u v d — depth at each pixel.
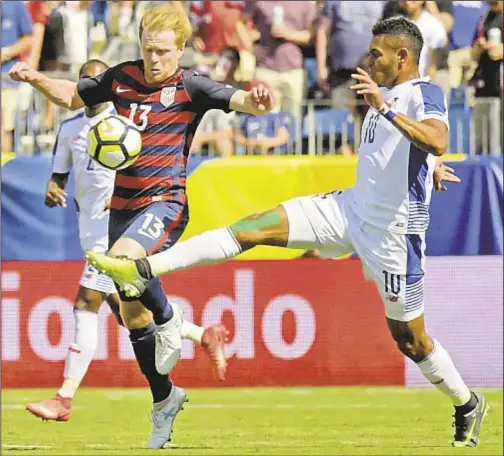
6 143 38.53
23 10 39.59
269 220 22.09
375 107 20.31
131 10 40.38
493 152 39.19
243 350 35.84
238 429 27.89
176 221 22.06
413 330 23.11
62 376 35.34
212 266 35.66
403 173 21.98
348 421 29.34
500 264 35.91
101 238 28.64
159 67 21.86
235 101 21.84
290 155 38.44
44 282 35.28
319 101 39.47
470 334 35.88
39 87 22.38
